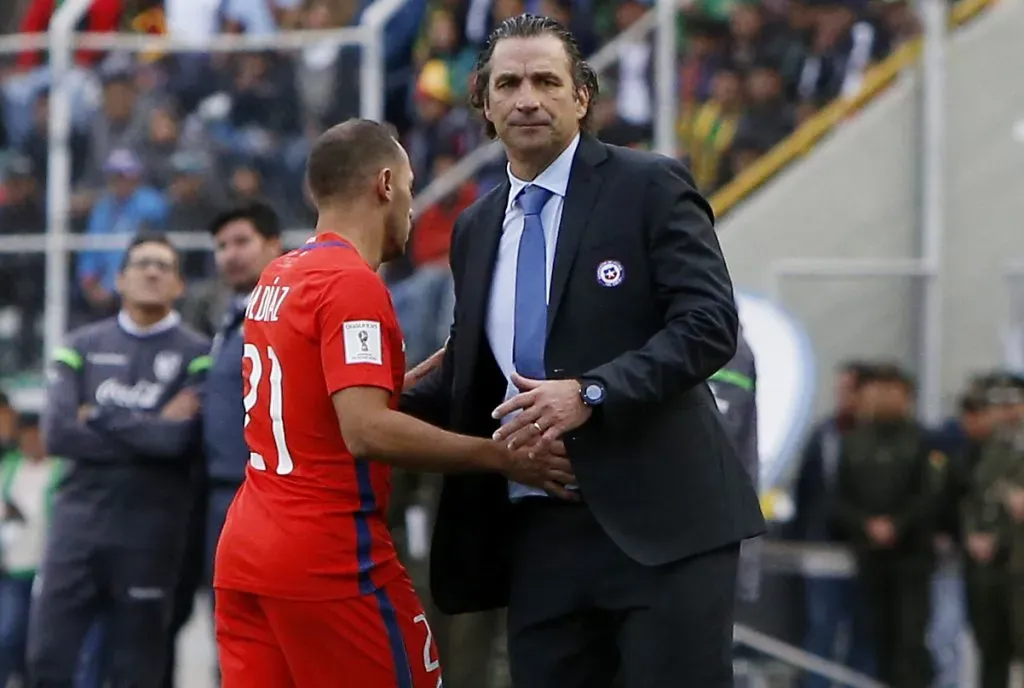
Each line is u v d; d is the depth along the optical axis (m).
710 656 15.45
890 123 32.97
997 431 31.56
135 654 24.72
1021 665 34.53
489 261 16.27
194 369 25.11
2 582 30.86
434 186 34.22
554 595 15.95
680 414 15.74
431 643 16.80
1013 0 33.62
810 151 33.25
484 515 16.67
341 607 15.98
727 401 19.66
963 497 31.48
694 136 32.75
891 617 30.75
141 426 24.27
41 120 34.34
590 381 14.73
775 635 30.36
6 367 34.22
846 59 33.56
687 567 15.52
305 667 16.06
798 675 29.36
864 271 32.47
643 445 15.54
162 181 33.88
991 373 31.83
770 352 25.03
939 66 32.88
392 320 16.08
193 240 33.44
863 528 30.75
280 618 16.02
